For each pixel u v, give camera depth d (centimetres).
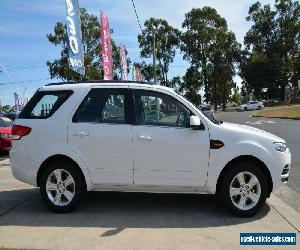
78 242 557
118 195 808
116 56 5853
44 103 716
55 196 693
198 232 593
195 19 8031
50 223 639
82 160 682
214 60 8031
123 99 695
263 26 8469
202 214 680
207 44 8050
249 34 8544
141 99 693
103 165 680
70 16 1372
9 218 668
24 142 702
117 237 575
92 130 683
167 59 8225
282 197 805
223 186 662
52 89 720
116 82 709
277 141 676
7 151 1542
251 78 8344
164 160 668
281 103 7525
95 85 708
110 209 712
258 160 669
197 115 676
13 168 713
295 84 8356
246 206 663
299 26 8269
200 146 663
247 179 666
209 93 8175
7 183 952
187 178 668
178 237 573
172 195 805
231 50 8188
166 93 691
